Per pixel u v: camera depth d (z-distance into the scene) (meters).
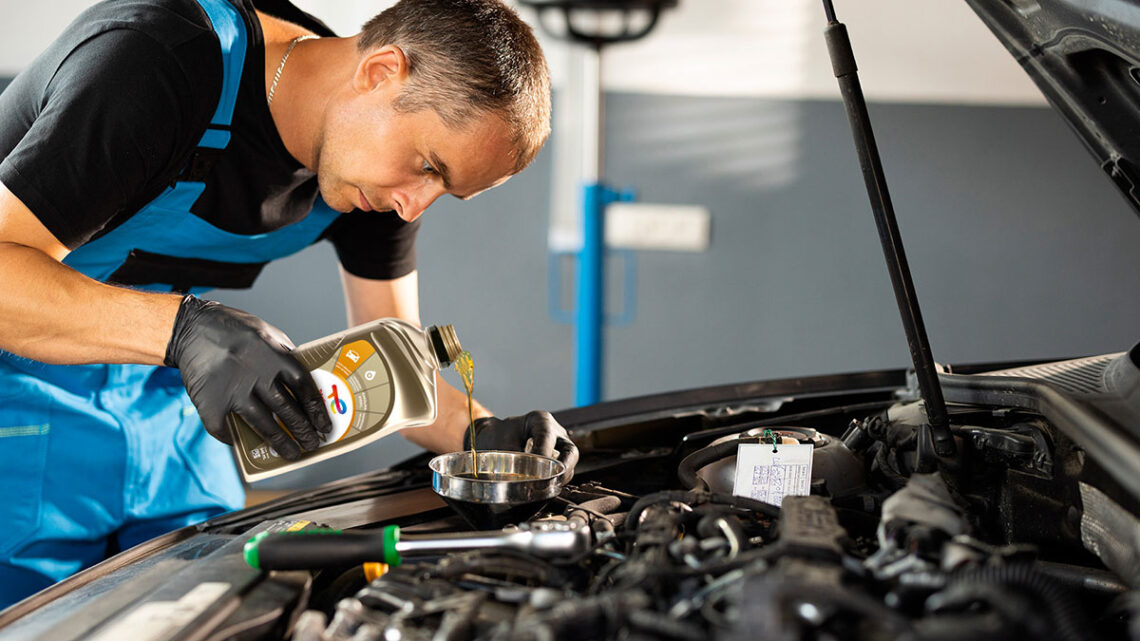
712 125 3.27
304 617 0.50
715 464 0.79
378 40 0.92
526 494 0.69
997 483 0.75
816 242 3.33
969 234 3.32
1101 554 0.60
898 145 3.29
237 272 1.16
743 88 3.25
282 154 1.01
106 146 0.80
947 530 0.55
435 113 0.87
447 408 1.07
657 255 3.36
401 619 0.50
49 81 0.85
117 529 1.08
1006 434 0.72
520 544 0.59
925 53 3.21
